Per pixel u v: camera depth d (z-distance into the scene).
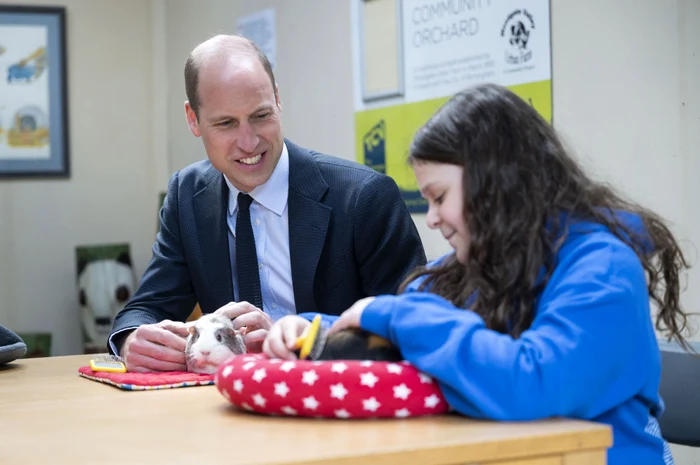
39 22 4.68
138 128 4.88
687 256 2.19
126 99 4.86
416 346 1.02
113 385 1.42
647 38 2.27
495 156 1.11
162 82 4.89
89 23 4.79
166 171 4.90
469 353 0.99
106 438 1.00
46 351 4.49
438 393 1.02
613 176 2.37
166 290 1.96
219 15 4.35
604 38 2.38
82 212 4.78
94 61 4.80
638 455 1.05
